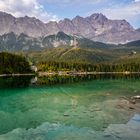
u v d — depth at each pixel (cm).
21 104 6856
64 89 10556
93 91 9731
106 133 4162
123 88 10731
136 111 5875
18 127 4569
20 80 16262
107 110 6031
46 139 3884
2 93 9188
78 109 6206
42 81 15300
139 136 3981
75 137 3978
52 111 5972
